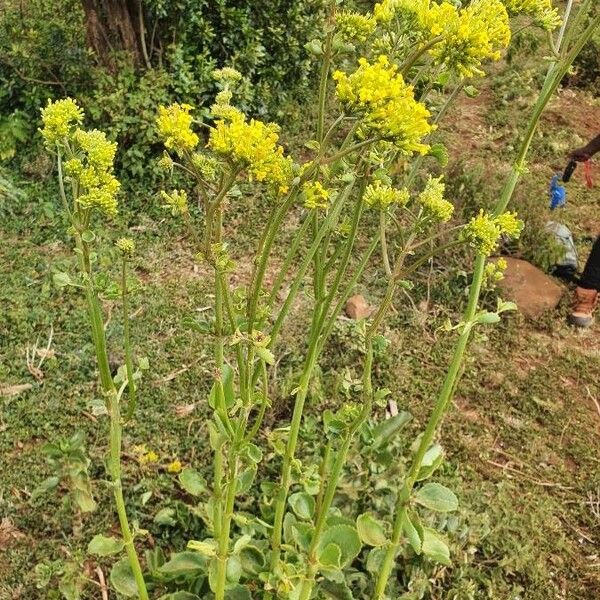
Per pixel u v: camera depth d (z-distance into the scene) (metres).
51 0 5.73
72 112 1.69
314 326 1.95
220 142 1.44
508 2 1.86
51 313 3.93
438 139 5.87
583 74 7.23
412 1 1.71
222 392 1.86
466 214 4.74
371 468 2.80
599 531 3.17
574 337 4.27
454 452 3.43
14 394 3.44
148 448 3.24
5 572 2.75
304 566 2.22
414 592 2.61
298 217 4.80
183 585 2.52
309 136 5.58
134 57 5.19
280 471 3.03
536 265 4.63
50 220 4.65
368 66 1.43
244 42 5.54
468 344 4.05
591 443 3.60
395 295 4.30
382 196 1.81
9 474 3.09
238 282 4.32
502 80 6.86
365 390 1.97
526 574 2.88
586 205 5.46
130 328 3.87
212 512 2.58
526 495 3.28
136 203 4.84
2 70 5.30
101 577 2.73
